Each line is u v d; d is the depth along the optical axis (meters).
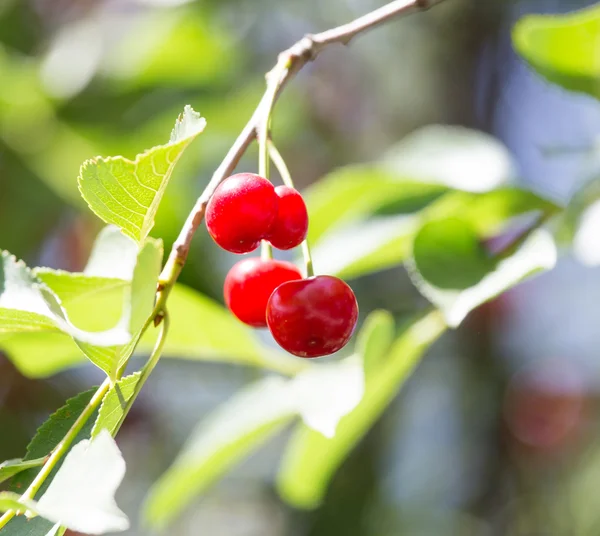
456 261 0.49
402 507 1.01
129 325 0.40
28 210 0.81
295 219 0.44
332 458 0.55
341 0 0.99
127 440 1.00
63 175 0.82
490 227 0.52
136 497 1.03
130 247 0.44
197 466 0.52
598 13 0.52
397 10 0.47
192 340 0.52
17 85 0.81
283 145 1.00
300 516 0.96
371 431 0.92
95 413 0.42
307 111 1.00
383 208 0.54
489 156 0.55
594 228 0.49
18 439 0.84
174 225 0.76
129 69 0.83
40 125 0.82
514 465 0.98
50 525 0.41
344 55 0.98
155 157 0.41
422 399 0.97
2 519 0.41
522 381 1.00
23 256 0.81
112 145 0.83
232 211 0.43
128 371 0.90
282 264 0.47
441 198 0.52
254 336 0.52
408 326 0.52
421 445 1.02
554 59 0.53
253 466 1.10
